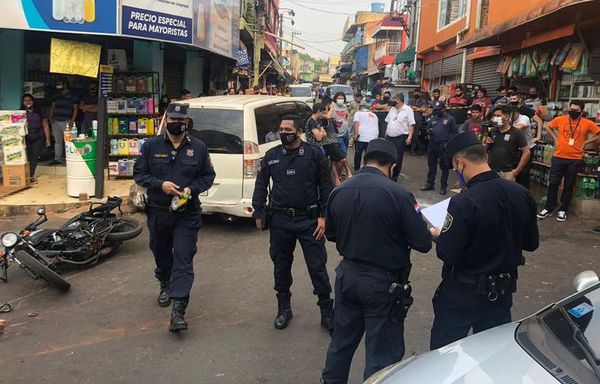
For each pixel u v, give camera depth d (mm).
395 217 3162
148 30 9859
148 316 5090
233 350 4406
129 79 10984
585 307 2701
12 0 9023
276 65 40219
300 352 4371
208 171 5016
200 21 11391
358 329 3365
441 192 10531
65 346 4492
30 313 5152
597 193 8711
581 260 6719
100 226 6672
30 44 11977
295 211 4598
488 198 3012
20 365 4188
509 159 7668
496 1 15250
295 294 5590
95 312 5184
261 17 29688
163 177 4883
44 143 10883
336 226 3320
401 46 38688
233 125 7652
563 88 11375
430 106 17172
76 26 9250
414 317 5020
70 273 6250
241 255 6871
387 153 3346
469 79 17984
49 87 12211
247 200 7648
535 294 5609
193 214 4949
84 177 9281
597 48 9773
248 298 5488
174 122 4734
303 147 4586
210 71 17594
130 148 11078
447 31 20500
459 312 3148
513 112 8797
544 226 8289
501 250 3059
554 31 10609
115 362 4227
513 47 13445
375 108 13375
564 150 8391
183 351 4398
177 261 4805
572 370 2246
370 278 3195
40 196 9438
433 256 6867
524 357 2377
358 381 3951
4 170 10000
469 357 2461
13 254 5664
